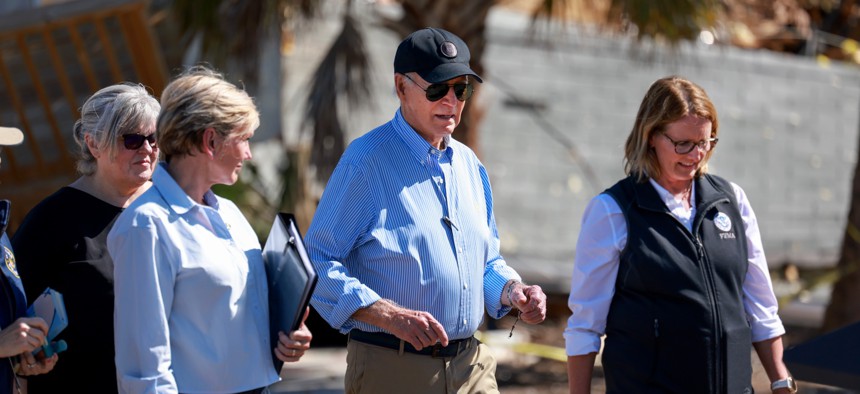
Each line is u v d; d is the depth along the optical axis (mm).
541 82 26469
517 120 26188
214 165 6480
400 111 7766
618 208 7855
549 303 22641
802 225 30062
